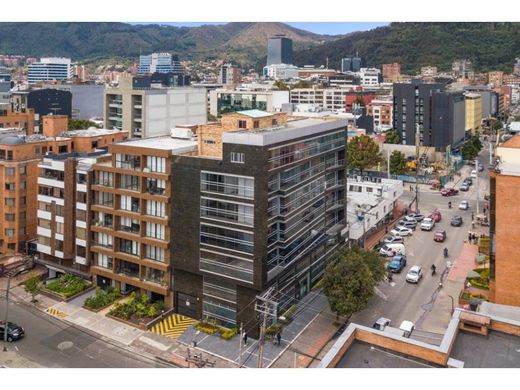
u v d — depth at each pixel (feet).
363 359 108.58
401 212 386.52
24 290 239.71
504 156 201.57
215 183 202.59
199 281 213.05
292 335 203.62
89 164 238.68
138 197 221.46
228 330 204.85
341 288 202.08
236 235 200.34
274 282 207.21
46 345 195.62
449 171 522.06
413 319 214.48
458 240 317.83
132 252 229.04
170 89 490.90
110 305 225.97
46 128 296.10
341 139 264.93
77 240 244.42
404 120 590.55
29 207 276.82
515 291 181.06
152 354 190.90
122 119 480.64
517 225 178.60
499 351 112.37
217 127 217.15
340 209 270.87
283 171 207.00
